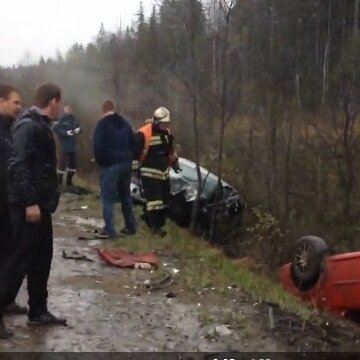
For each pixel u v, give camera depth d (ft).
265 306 19.76
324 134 45.85
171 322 17.70
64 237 28.66
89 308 18.52
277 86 46.03
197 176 38.42
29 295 16.38
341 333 18.72
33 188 14.74
